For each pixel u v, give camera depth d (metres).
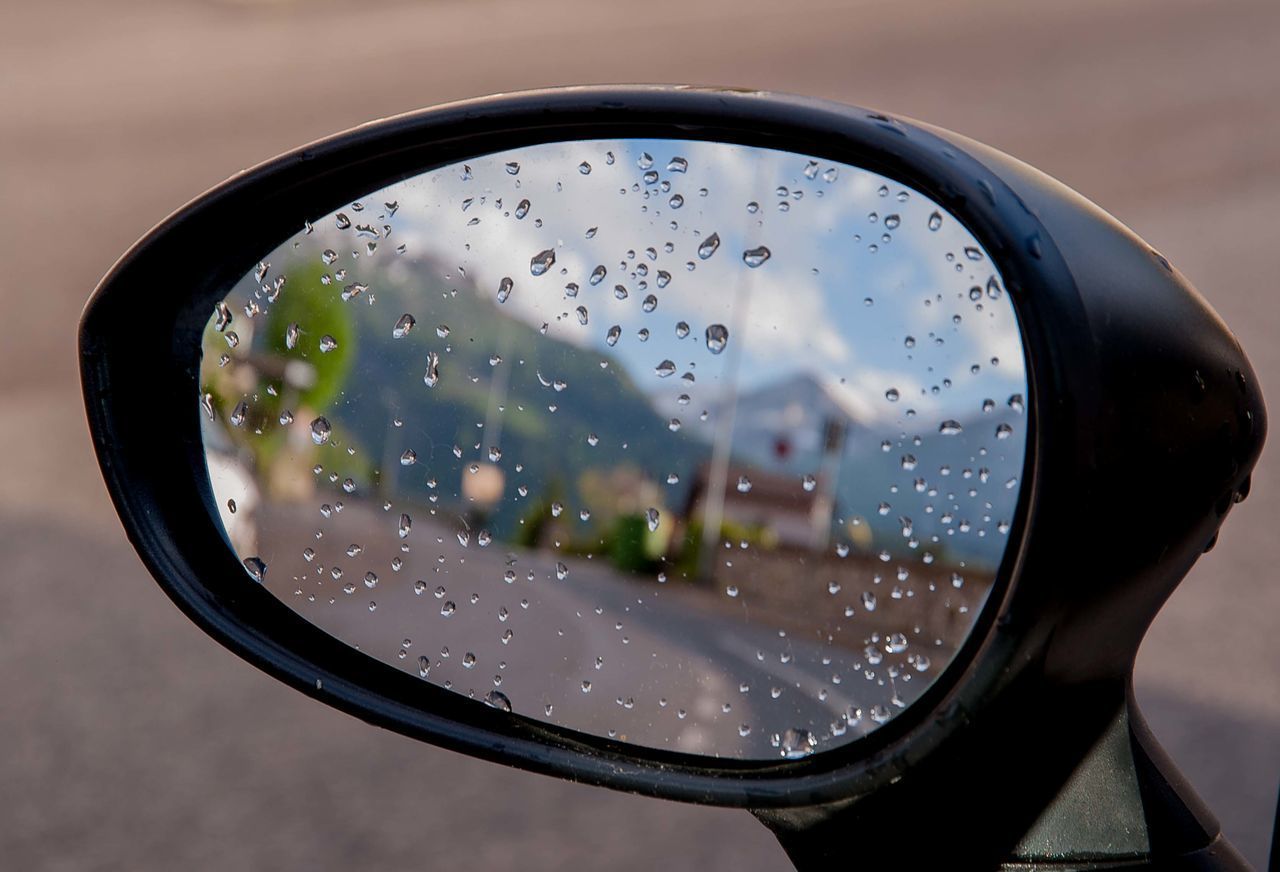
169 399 0.90
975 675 0.62
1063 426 0.59
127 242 8.33
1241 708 3.34
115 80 12.70
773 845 2.71
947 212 0.72
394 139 0.89
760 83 13.27
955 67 14.08
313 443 0.94
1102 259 0.65
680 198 0.91
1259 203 9.62
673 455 0.90
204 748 3.13
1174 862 0.70
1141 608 0.67
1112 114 12.46
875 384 0.79
